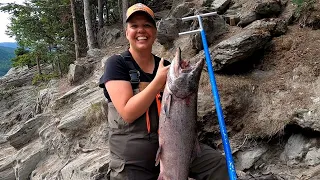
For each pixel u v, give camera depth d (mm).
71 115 3654
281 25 2705
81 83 5141
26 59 9102
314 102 2033
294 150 2016
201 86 2486
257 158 2076
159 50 3838
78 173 2652
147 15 1244
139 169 1271
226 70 2549
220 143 2188
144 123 1262
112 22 7680
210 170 1357
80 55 6930
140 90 1237
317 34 2549
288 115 2064
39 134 4238
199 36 2949
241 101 2285
